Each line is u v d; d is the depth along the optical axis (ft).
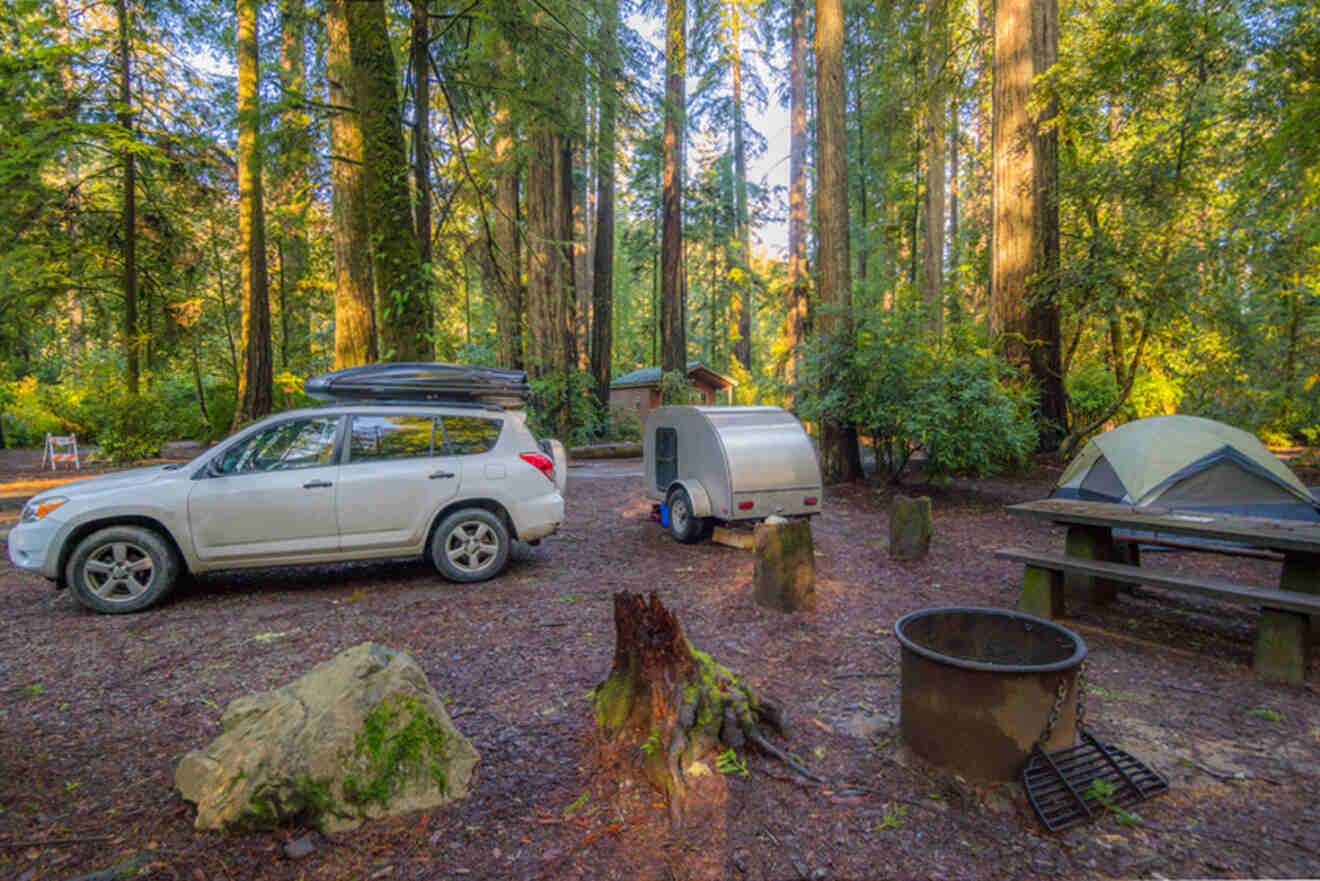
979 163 88.43
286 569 21.63
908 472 41.19
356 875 7.34
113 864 7.43
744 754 9.64
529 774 9.30
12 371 77.66
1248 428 49.19
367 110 22.95
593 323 79.92
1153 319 36.17
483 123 31.76
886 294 84.89
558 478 24.91
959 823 8.25
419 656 13.98
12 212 49.16
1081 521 15.88
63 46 43.73
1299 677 12.43
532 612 16.99
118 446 50.29
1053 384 41.96
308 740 8.36
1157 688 12.37
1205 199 35.78
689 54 73.31
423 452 19.93
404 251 23.38
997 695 8.80
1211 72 33.04
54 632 15.57
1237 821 8.32
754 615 16.74
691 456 25.52
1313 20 29.07
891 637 15.12
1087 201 37.40
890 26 67.87
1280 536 12.72
